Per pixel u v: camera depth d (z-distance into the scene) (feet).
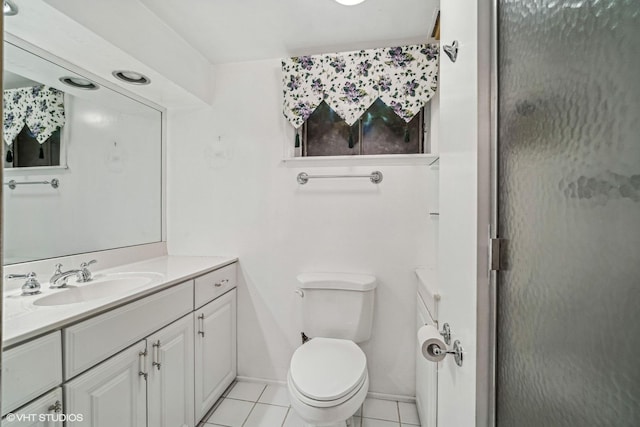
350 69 5.72
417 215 5.82
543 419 1.48
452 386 2.53
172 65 5.32
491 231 1.92
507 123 1.81
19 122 4.14
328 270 6.15
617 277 1.07
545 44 1.46
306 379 4.09
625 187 1.04
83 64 4.68
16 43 3.98
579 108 1.25
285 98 5.99
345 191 6.08
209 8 4.74
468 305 2.12
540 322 1.52
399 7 4.70
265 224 6.40
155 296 4.17
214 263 5.83
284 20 5.03
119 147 5.71
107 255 5.40
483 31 1.94
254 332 6.46
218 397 5.79
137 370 3.85
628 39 1.03
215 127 6.57
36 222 4.36
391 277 5.91
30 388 2.67
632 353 1.02
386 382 5.95
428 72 5.47
